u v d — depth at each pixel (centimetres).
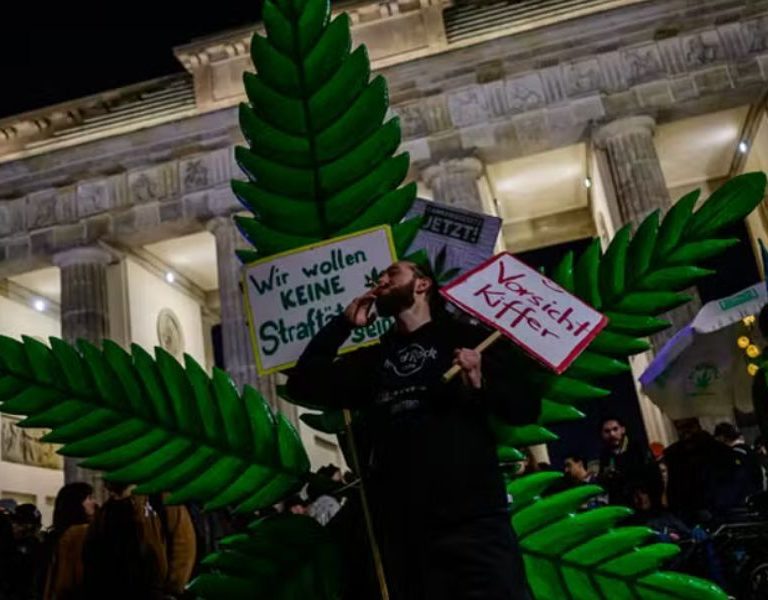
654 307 300
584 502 300
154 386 291
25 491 3512
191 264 3912
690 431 1088
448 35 3341
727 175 3709
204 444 293
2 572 1023
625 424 1215
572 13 3259
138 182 3306
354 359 306
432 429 270
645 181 2920
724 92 2961
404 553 261
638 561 288
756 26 3014
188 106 3494
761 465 1031
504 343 294
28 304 3900
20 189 3369
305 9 313
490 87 3123
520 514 296
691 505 1005
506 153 3128
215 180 3231
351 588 288
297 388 302
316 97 316
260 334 321
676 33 3058
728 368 1287
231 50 3456
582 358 303
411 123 3138
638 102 3006
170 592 804
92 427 284
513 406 267
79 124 3553
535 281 293
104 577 770
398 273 303
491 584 249
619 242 308
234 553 285
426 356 285
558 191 3709
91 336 3189
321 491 299
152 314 3628
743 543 868
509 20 3312
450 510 259
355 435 299
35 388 282
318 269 323
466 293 291
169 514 830
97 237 3278
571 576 291
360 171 324
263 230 329
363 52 318
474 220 436
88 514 915
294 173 321
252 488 295
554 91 3080
